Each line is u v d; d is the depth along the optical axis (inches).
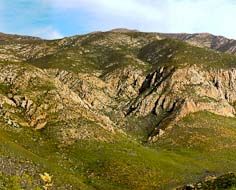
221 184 3663.9
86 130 6820.9
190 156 7549.2
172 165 6412.4
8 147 4987.7
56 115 7027.6
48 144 6289.4
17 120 6574.8
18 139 6043.3
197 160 7253.9
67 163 5851.4
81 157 6107.3
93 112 7637.8
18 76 7470.5
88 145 6446.9
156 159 6505.9
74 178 5216.5
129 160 6136.8
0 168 3302.2
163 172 6028.5
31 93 7219.5
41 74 7800.2
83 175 5634.8
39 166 4813.0
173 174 6038.4
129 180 5629.9
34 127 6692.9
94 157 6141.7
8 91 7165.4
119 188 5438.0
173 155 7322.8
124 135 7500.0
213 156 7628.0
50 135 6530.5
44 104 7106.3
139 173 5826.8
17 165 4062.5
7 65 7687.0
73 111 7253.9
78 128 6811.0
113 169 5831.7
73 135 6619.1
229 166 7091.5
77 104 7603.4
